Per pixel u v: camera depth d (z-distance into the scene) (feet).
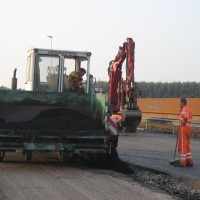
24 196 24.08
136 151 47.88
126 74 73.92
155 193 26.03
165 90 228.63
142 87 227.81
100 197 24.38
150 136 70.85
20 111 37.68
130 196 24.89
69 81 44.47
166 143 59.11
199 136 73.97
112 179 30.01
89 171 33.27
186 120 37.55
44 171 32.55
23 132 32.83
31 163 36.27
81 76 44.50
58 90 44.65
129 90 72.49
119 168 35.86
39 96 38.24
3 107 37.47
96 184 28.02
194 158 44.04
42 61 44.70
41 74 44.65
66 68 45.01
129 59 73.72
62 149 33.53
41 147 33.17
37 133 33.01
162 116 95.09
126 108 71.51
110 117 36.19
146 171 33.91
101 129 35.78
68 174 31.55
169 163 38.55
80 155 39.81
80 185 27.53
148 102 103.09
